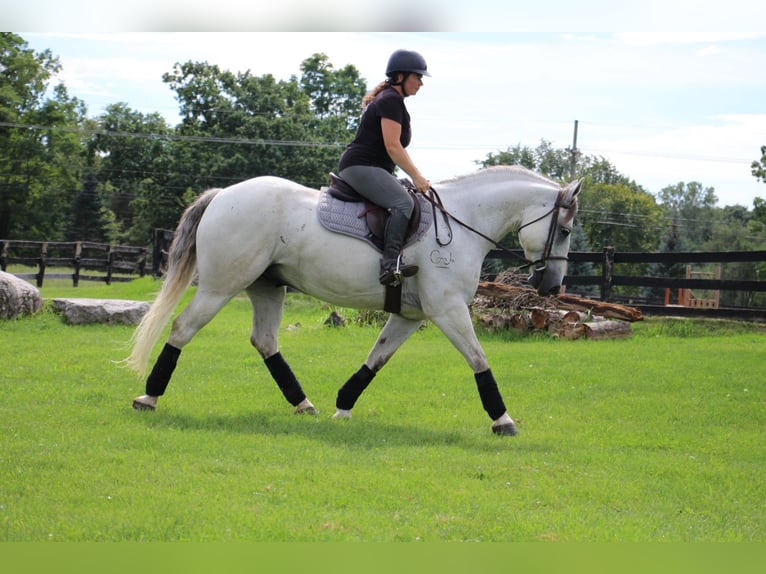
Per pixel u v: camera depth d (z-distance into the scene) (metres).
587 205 59.66
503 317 15.45
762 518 5.22
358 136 7.21
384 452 6.41
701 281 17.08
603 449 6.92
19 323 14.04
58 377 9.32
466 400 9.02
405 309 7.45
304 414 7.80
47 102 56.22
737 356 12.80
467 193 7.46
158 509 4.80
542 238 7.48
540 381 10.33
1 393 8.25
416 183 7.04
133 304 15.03
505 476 5.85
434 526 4.75
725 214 99.50
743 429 8.07
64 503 4.89
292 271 7.35
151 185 52.72
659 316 17.86
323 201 7.27
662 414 8.62
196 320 7.33
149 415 7.34
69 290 26.19
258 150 49.31
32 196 56.50
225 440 6.50
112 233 64.38
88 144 60.59
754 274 52.91
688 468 6.33
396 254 6.98
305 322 17.28
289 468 5.79
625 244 59.41
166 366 7.45
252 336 7.93
